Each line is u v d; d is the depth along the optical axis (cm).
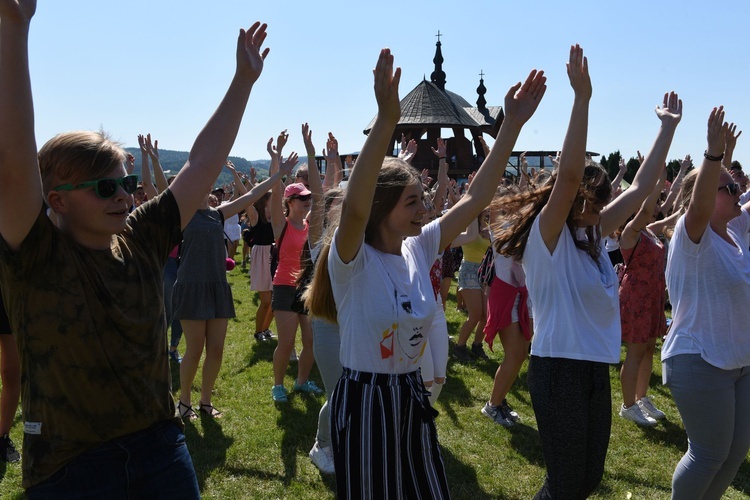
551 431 305
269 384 648
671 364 347
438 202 575
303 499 413
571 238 312
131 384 206
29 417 199
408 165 261
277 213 577
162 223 227
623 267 627
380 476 241
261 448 488
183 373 536
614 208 351
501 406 558
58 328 195
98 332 199
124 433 207
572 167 293
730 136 440
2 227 189
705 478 336
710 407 333
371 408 244
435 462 254
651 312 557
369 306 245
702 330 337
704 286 336
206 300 525
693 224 337
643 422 557
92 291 200
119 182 204
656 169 357
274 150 573
